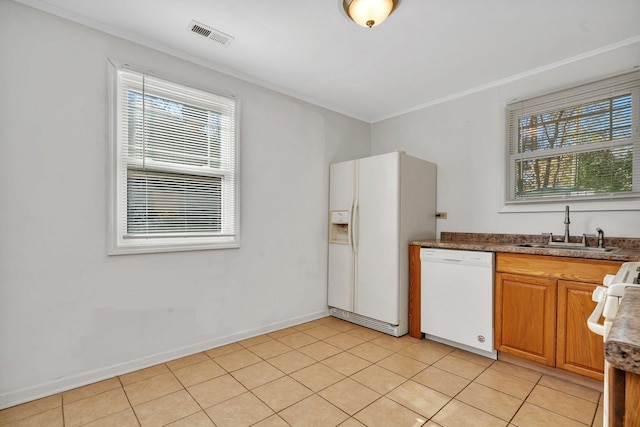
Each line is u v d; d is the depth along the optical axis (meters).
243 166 2.87
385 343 2.78
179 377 2.17
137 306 2.29
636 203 2.25
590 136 2.44
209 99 2.65
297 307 3.28
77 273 2.06
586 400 1.90
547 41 2.32
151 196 2.38
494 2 1.90
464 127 3.20
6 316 1.84
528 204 2.76
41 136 1.94
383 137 3.94
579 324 2.02
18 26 1.88
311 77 2.92
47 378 1.96
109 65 2.17
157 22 2.12
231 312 2.78
